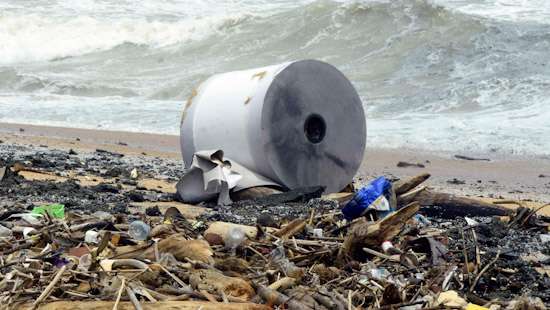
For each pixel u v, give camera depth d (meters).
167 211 19.91
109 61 77.94
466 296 14.11
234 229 15.93
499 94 55.69
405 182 23.66
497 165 39.69
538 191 32.69
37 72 74.31
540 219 23.05
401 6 74.44
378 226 16.12
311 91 26.12
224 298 12.36
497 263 16.64
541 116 50.28
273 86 25.50
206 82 28.31
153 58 77.88
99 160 36.50
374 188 20.45
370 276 14.41
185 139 27.58
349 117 26.92
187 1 91.38
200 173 25.19
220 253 15.52
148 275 13.02
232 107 26.34
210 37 80.00
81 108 60.62
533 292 15.01
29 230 16.61
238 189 25.27
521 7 76.75
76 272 13.20
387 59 67.56
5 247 15.34
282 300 12.54
